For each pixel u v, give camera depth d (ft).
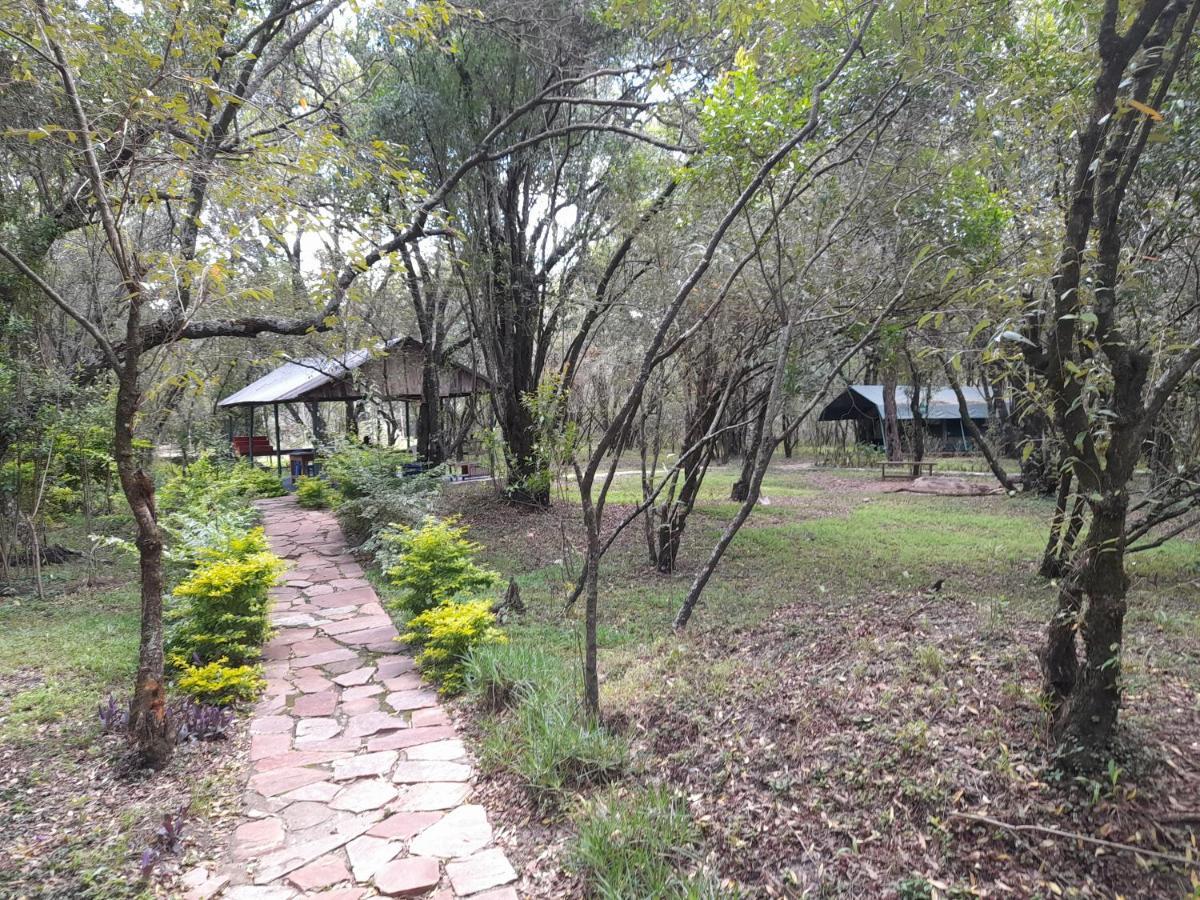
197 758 12.91
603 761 11.22
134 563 30.94
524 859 9.64
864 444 84.74
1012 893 7.88
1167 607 17.44
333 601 24.31
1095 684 9.25
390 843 10.10
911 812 9.31
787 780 10.39
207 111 20.16
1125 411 8.63
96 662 17.58
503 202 37.65
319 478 48.47
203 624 17.34
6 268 24.64
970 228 15.46
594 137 35.83
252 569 18.03
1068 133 12.36
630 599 22.40
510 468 39.83
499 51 31.22
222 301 15.96
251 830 10.52
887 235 17.54
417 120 34.17
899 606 18.15
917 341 20.42
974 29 13.73
